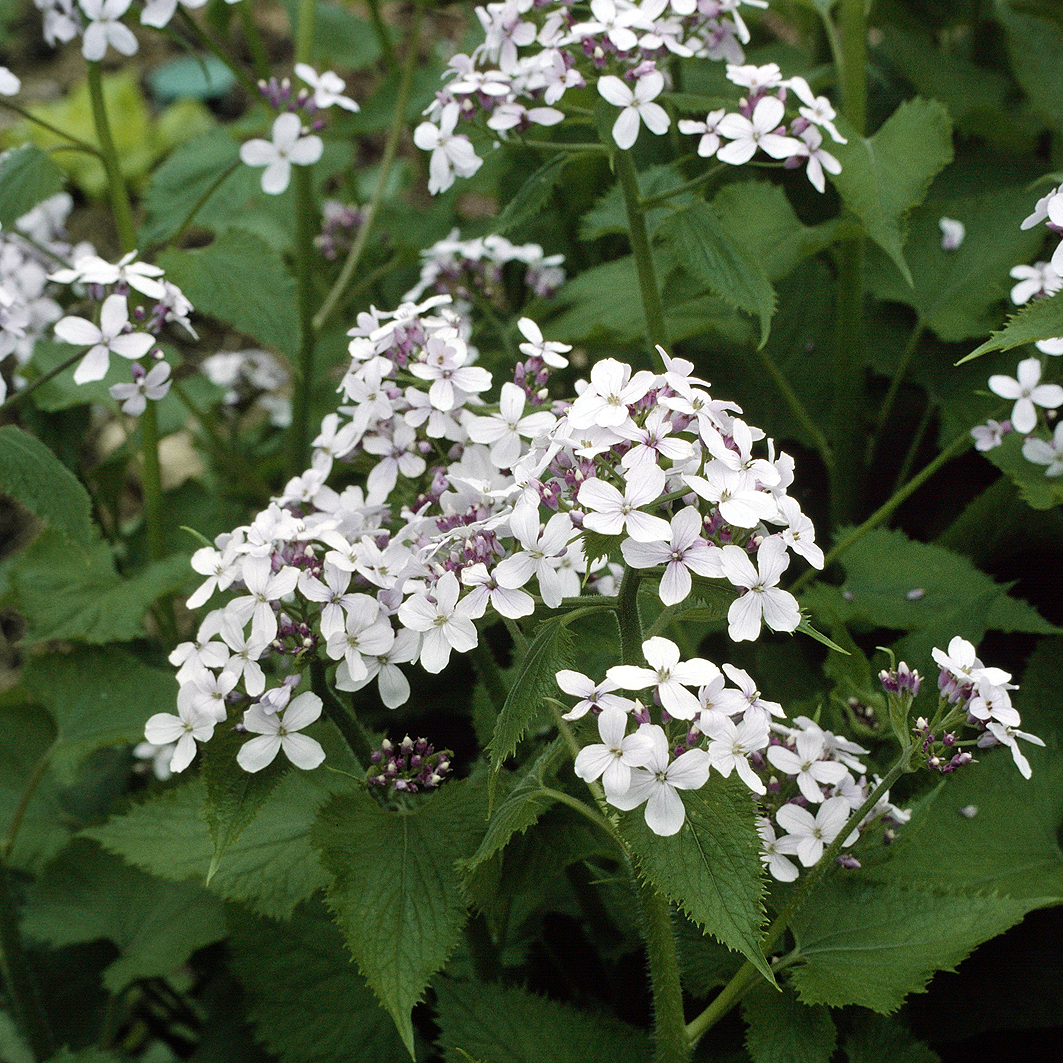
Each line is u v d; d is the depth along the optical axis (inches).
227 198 25.2
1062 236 15.3
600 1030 15.8
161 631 24.8
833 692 17.9
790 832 14.4
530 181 17.5
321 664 14.4
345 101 20.4
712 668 12.4
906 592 20.4
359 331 16.2
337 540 14.0
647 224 19.7
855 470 24.1
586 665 18.7
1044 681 19.4
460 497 14.8
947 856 16.8
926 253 23.9
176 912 21.6
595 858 18.5
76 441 24.0
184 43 21.3
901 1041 15.6
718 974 15.8
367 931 13.5
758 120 16.3
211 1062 20.7
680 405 12.8
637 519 12.2
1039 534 22.0
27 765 23.3
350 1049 18.4
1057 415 19.0
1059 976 17.6
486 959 16.9
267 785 13.8
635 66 16.3
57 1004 22.7
